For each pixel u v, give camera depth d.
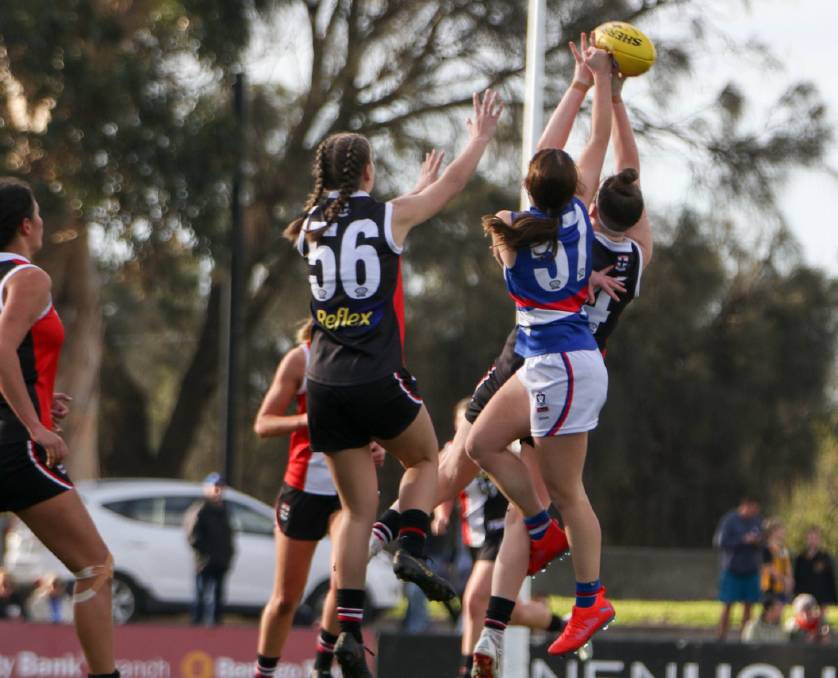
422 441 19.78
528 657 35.28
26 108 80.12
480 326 94.88
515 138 89.88
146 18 85.69
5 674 39.44
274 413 26.84
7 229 19.61
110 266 96.56
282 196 95.69
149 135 77.88
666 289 94.38
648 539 99.31
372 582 66.19
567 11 86.06
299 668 39.28
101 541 19.73
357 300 19.33
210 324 103.31
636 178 20.61
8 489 19.19
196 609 59.84
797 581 68.25
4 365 18.77
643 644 35.44
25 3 75.06
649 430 96.69
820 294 99.06
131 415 116.06
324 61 95.69
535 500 20.61
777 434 100.19
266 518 67.69
